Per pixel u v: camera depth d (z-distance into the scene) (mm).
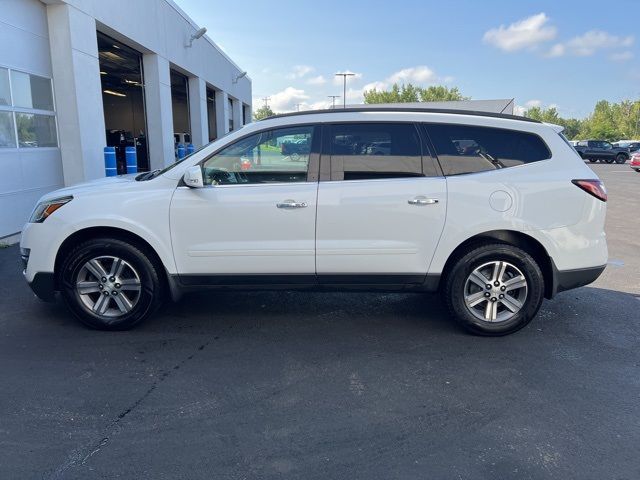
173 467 2598
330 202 4168
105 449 2738
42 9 9320
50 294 4379
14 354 3932
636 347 4191
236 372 3678
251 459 2670
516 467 2615
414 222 4184
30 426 2945
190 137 20406
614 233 9648
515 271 4277
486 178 4188
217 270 4301
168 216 4207
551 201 4176
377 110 4348
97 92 10594
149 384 3480
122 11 12086
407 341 4281
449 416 3107
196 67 19469
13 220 8547
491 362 3883
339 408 3191
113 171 10406
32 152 9039
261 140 4277
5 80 8336
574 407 3227
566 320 4809
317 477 2529
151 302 4359
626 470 2600
